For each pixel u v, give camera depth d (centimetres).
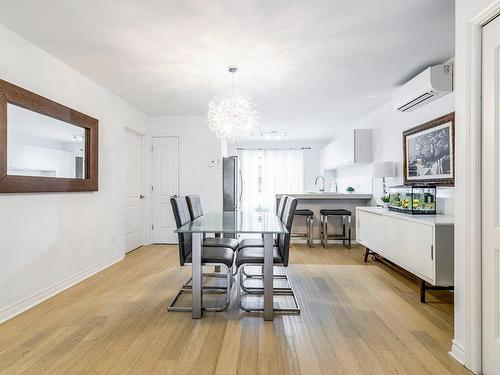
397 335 208
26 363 174
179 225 255
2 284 229
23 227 249
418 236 264
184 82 355
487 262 162
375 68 316
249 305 262
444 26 234
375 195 493
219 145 525
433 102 327
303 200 534
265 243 234
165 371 167
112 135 397
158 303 265
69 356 181
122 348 191
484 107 164
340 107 471
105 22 225
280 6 207
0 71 228
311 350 189
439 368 171
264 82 357
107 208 384
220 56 284
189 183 529
